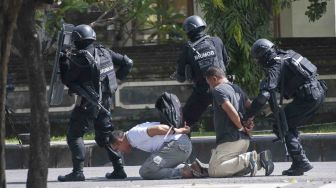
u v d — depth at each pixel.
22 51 19.80
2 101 18.02
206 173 31.78
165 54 55.25
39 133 20.17
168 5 59.62
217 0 47.34
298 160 31.45
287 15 64.19
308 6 60.56
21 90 53.66
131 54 55.25
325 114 54.41
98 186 30.70
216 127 31.23
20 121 52.84
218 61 33.16
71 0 50.75
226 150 31.11
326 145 40.38
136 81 54.53
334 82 55.28
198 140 40.50
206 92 33.38
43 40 48.25
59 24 49.88
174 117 31.28
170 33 59.19
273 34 59.78
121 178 32.62
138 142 31.38
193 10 63.59
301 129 48.38
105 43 58.06
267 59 30.73
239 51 49.69
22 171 37.94
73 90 31.41
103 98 31.62
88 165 39.84
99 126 32.00
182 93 54.66
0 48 17.92
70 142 32.06
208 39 33.41
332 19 63.06
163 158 31.30
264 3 50.19
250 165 31.08
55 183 31.53
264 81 30.44
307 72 30.83
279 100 32.97
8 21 17.88
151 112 54.28
